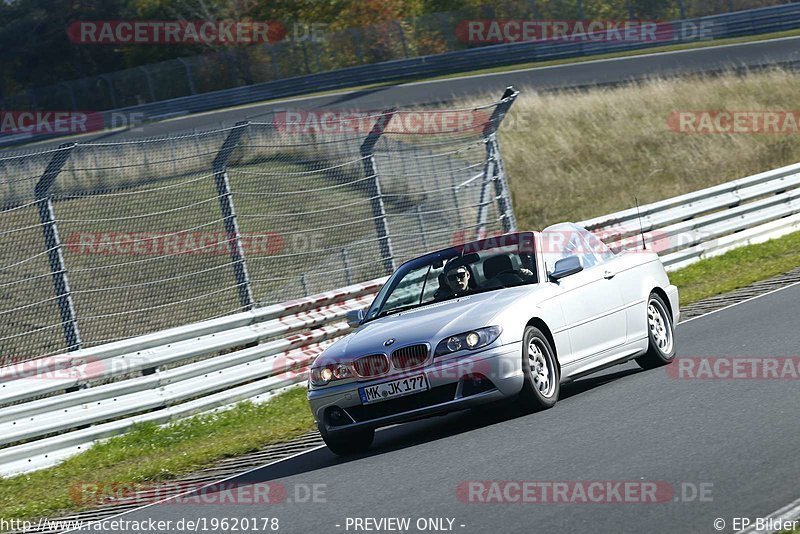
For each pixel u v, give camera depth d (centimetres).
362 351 2722
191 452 3344
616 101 10788
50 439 3506
